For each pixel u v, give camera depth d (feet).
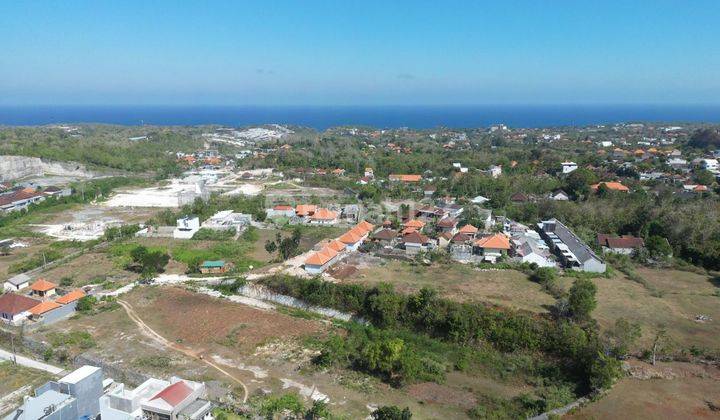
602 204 314.96
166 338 177.88
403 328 181.06
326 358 158.51
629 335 159.33
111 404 124.88
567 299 182.39
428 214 323.78
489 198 370.94
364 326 185.16
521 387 149.38
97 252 274.57
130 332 181.57
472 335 168.55
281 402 132.57
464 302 186.70
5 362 161.99
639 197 326.03
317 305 200.03
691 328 174.29
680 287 215.10
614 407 134.51
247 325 187.11
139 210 379.76
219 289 221.66
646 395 139.23
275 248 256.11
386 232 276.00
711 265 239.91
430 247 259.39
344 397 141.38
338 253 246.47
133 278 235.61
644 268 240.12
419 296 182.19
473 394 145.18
